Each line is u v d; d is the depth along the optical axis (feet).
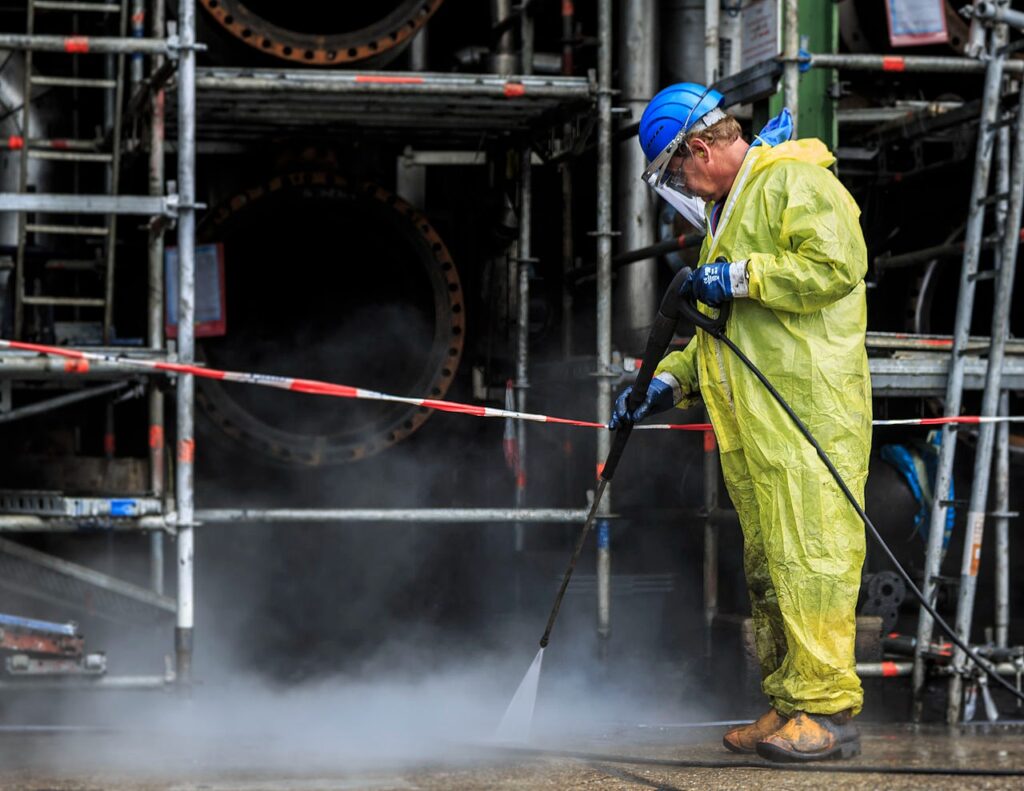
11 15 70.59
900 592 51.06
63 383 55.83
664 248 56.80
